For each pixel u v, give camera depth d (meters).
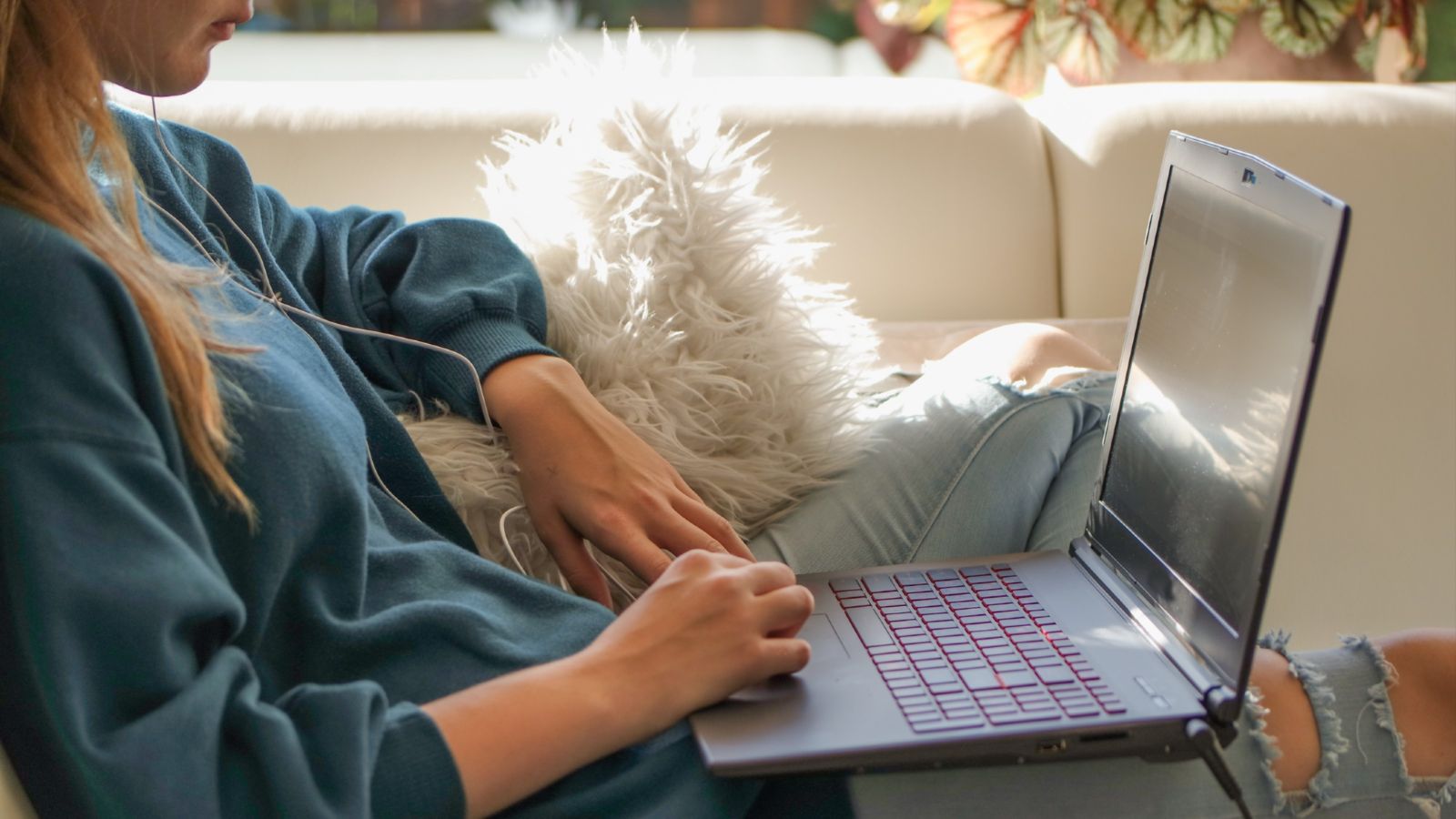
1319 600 1.31
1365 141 1.49
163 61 0.78
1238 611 0.71
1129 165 1.50
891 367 1.33
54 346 0.59
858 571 0.94
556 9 2.17
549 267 1.12
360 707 0.62
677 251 1.08
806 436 1.06
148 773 0.57
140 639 0.58
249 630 0.68
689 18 2.20
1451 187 1.48
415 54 2.15
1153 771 0.76
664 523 0.89
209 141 1.01
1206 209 0.84
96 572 0.57
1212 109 1.51
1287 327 0.71
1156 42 1.68
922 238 1.48
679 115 1.14
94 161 0.80
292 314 0.93
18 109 0.65
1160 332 0.89
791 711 0.72
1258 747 0.78
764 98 1.49
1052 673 0.76
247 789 0.59
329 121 1.42
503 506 0.96
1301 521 1.37
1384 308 1.46
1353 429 1.42
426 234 1.08
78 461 0.58
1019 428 1.06
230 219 0.96
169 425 0.64
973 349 1.21
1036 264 1.50
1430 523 1.38
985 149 1.49
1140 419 0.90
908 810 0.75
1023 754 0.70
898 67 1.91
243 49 2.11
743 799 0.73
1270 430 0.70
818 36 2.21
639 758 0.71
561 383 0.98
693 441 1.04
